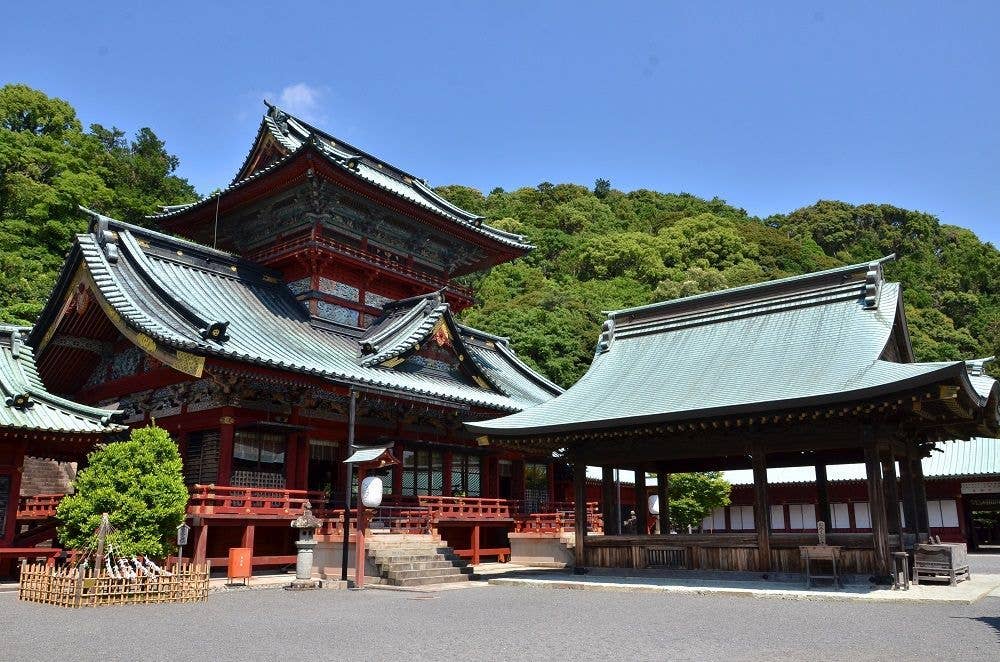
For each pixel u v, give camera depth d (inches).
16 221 2301.9
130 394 1176.2
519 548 1240.2
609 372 1056.2
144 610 635.5
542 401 1534.2
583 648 441.4
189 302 1118.4
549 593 781.3
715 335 1021.8
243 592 796.6
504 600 714.8
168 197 3154.5
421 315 1362.0
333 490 1184.8
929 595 697.6
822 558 757.3
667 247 4389.8
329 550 932.0
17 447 889.5
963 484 1748.3
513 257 1684.3
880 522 765.9
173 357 959.0
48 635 497.4
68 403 924.0
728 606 652.7
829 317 925.8
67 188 2464.3
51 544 962.7
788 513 1966.0
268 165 1471.5
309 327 1285.7
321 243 1302.9
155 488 753.6
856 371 773.3
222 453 1000.9
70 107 2967.5
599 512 1624.0
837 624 536.7
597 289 3769.7
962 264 4694.9
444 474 1318.9
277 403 1077.1
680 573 903.1
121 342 1200.2
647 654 420.2
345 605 676.7
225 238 1503.4
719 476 1643.7
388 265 1428.4
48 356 1204.5
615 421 861.2
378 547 930.7
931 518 1781.5
